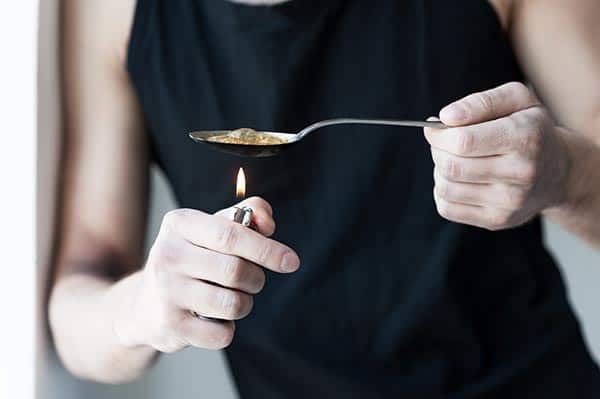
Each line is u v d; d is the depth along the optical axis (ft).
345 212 2.46
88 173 2.66
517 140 1.90
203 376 3.50
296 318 2.45
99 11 2.63
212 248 1.73
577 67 2.45
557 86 2.49
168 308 1.81
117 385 3.15
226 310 1.75
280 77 2.48
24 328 2.44
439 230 2.45
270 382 2.52
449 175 1.93
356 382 2.41
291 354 2.45
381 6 2.50
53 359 2.58
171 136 2.57
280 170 2.49
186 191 2.60
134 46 2.58
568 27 2.45
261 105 2.50
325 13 2.48
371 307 2.45
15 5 2.41
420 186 2.47
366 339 2.46
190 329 1.82
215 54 2.55
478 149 1.89
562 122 2.51
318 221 2.48
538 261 2.54
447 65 2.49
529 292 2.50
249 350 2.50
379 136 2.48
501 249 2.47
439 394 2.40
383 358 2.45
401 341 2.43
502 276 2.48
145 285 1.87
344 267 2.46
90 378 2.54
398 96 2.49
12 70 2.42
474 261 2.46
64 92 2.69
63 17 2.67
